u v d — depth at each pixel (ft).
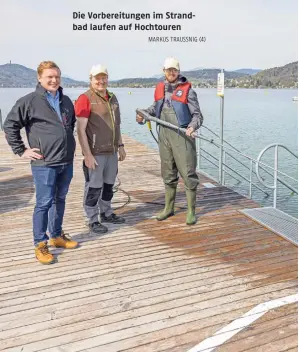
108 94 12.79
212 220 14.97
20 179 21.38
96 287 10.25
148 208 16.40
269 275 10.88
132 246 12.68
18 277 10.74
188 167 13.85
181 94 13.24
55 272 11.02
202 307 9.36
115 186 19.72
